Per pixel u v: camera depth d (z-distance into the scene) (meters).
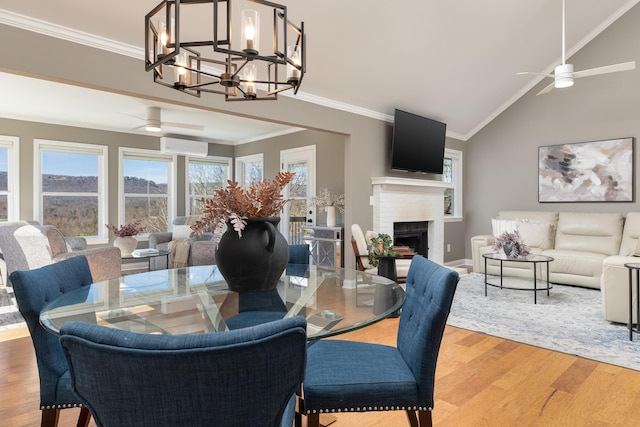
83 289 1.84
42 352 1.40
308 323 1.33
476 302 4.09
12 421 1.88
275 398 0.76
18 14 2.52
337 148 5.86
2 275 4.87
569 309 3.82
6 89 4.29
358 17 3.56
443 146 5.93
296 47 1.83
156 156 6.80
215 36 1.30
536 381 2.33
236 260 1.66
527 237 5.34
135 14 2.81
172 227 6.84
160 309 1.51
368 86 4.58
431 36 4.13
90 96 4.55
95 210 6.18
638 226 4.67
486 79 5.36
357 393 1.36
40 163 5.63
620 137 5.17
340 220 5.77
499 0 3.99
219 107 3.56
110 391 0.71
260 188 1.72
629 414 1.96
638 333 3.11
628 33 5.07
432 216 5.97
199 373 0.69
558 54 5.43
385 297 1.69
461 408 2.02
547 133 5.85
